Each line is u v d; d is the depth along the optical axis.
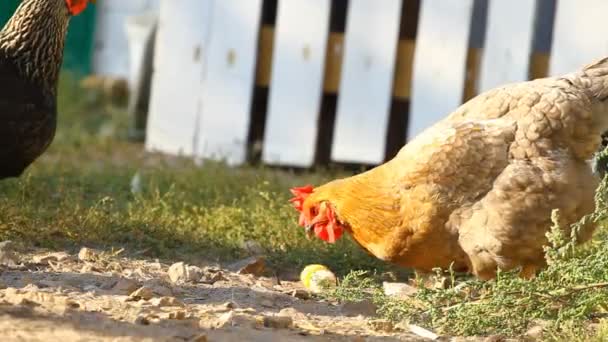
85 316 6.96
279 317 7.33
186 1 14.65
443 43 13.62
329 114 14.88
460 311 7.30
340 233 8.65
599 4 13.01
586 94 8.03
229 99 14.53
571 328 7.23
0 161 9.24
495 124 8.02
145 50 16.45
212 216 10.34
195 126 14.68
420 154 8.05
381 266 9.52
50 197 10.93
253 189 11.12
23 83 9.11
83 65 19.58
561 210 7.83
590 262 7.35
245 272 9.05
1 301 7.11
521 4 13.33
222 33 14.52
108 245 9.51
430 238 8.08
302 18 14.15
